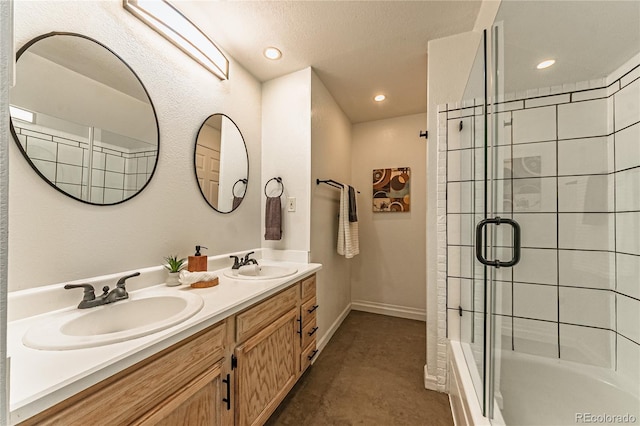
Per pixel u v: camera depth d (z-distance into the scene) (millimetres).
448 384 1541
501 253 1178
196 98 1491
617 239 1201
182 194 1396
